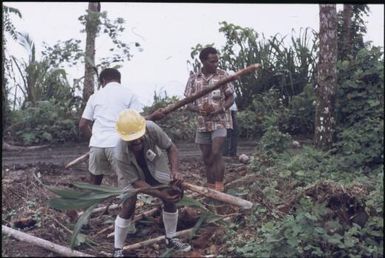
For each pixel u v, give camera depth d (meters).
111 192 6.36
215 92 7.74
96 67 12.12
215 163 7.81
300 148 10.66
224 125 7.77
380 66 9.45
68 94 12.54
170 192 6.44
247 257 6.47
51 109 11.88
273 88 12.97
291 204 7.39
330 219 7.04
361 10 12.23
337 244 6.63
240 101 12.98
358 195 7.32
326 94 9.54
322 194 7.36
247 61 13.00
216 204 7.57
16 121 11.77
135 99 7.29
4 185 8.01
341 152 9.30
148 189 6.32
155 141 6.40
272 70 12.97
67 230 7.04
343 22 12.04
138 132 6.17
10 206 7.70
